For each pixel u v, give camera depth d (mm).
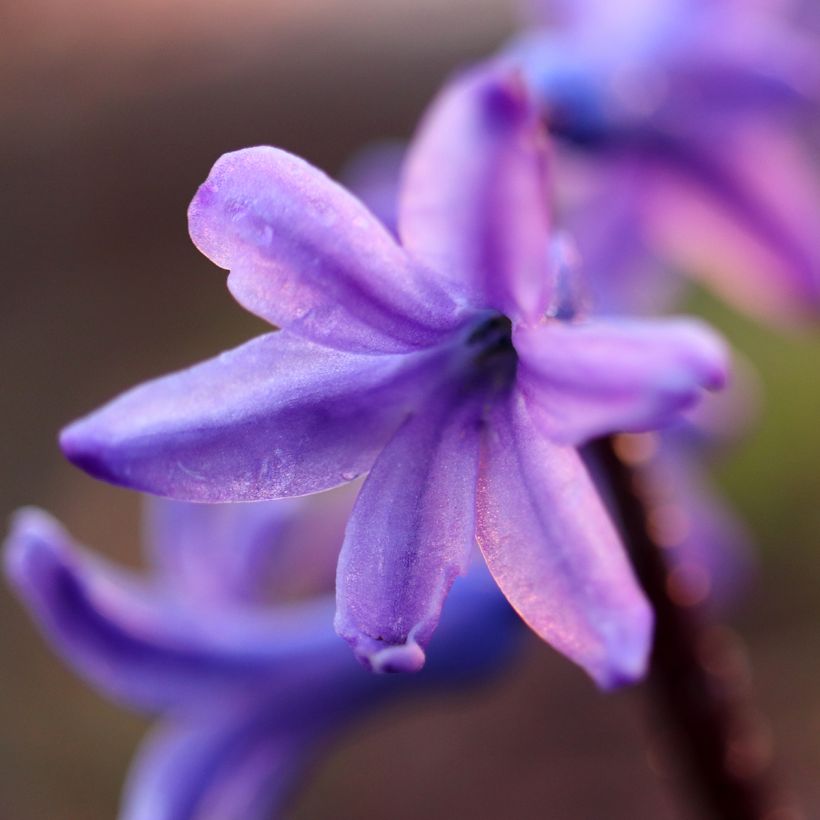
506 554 133
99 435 130
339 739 180
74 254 627
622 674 130
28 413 569
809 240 198
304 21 663
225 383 131
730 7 196
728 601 216
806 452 432
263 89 651
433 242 133
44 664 473
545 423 132
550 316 142
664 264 210
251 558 184
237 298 129
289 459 132
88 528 512
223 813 177
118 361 585
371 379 134
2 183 629
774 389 439
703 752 171
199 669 173
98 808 429
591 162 193
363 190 196
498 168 132
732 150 195
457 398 135
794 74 191
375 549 132
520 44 198
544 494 133
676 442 205
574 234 202
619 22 196
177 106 637
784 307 208
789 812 173
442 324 133
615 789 392
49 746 447
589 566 132
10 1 580
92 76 621
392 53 667
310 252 128
